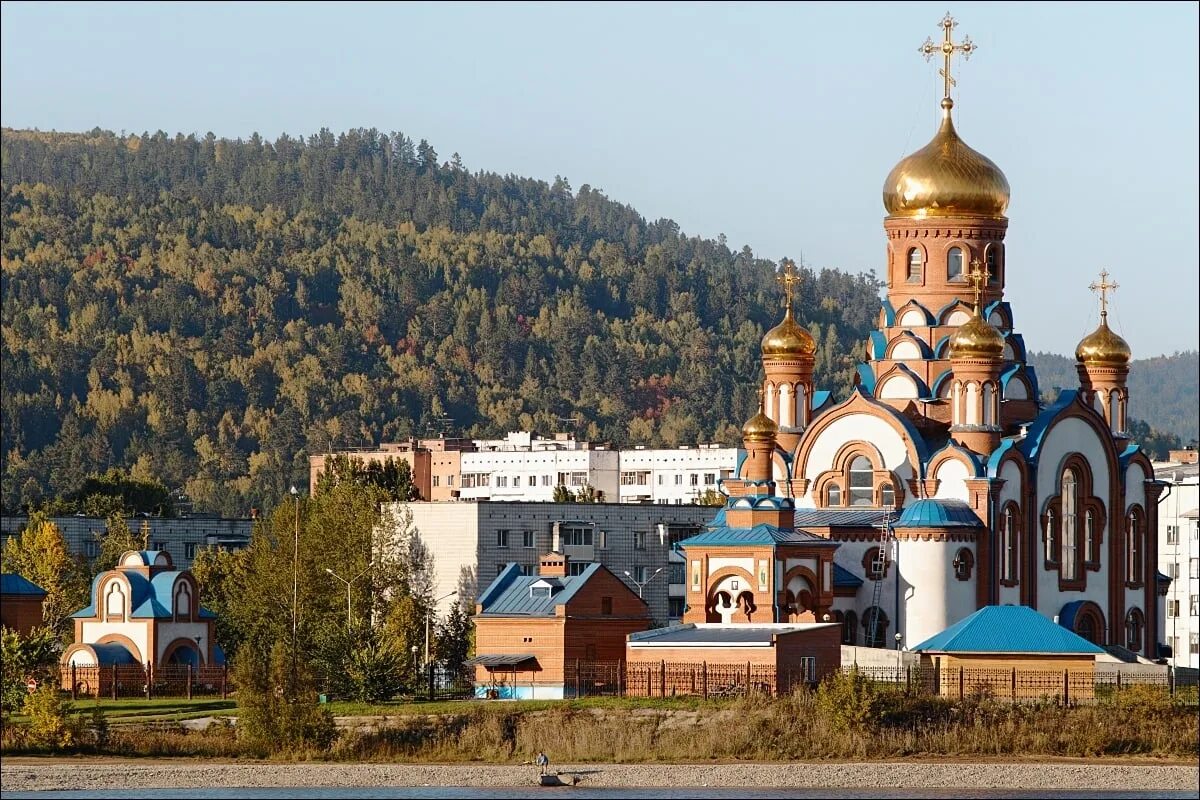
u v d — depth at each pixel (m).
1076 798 159.38
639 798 158.12
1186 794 161.12
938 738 175.12
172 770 167.38
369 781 164.88
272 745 174.88
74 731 175.00
